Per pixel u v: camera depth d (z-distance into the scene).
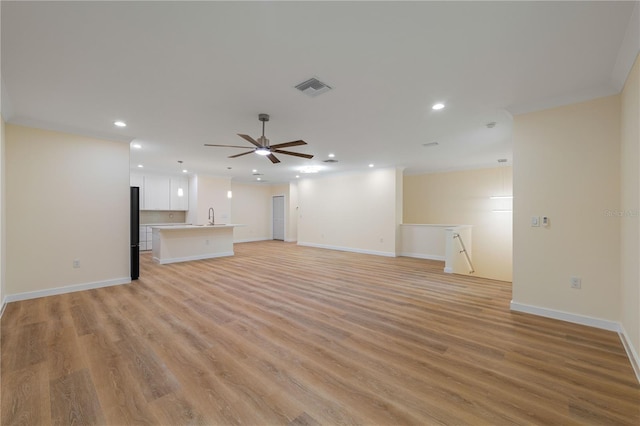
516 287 3.38
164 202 8.64
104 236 4.42
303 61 2.34
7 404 1.75
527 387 1.93
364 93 2.93
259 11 1.74
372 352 2.41
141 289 4.29
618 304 2.80
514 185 3.37
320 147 5.28
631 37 1.99
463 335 2.74
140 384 1.96
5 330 2.81
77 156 4.17
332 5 1.69
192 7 1.71
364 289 4.32
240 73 2.53
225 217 9.38
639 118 2.12
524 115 3.29
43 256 3.90
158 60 2.31
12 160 3.66
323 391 1.89
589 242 2.94
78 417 1.65
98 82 2.68
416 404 1.77
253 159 6.43
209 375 2.07
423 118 3.66
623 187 2.67
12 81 2.65
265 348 2.47
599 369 2.15
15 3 1.65
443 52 2.21
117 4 1.68
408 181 8.73
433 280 4.89
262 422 1.62
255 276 5.16
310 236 9.67
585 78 2.61
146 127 4.04
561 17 1.81
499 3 1.68
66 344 2.52
